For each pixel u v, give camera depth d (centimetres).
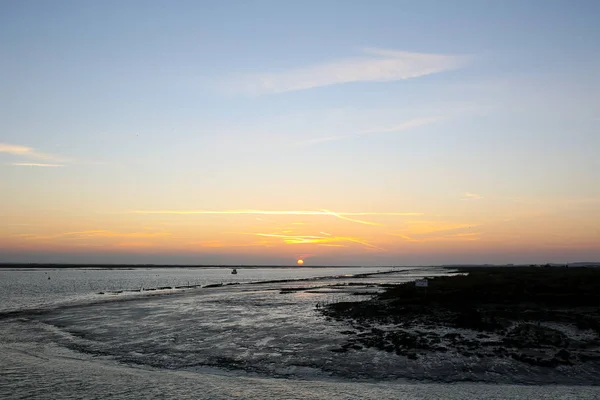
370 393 1702
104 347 2620
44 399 1636
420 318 3397
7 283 11725
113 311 4331
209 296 6375
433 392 1712
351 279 13512
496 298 4269
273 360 2245
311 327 3161
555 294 4366
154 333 3027
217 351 2462
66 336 2981
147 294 7038
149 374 2011
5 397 1656
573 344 2400
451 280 7725
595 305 3788
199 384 1838
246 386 1809
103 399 1634
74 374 2002
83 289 9106
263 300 5562
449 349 2347
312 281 12375
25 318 3912
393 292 5697
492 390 1739
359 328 3052
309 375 1991
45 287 9912
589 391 1722
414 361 2152
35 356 2403
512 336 2628
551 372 1967
